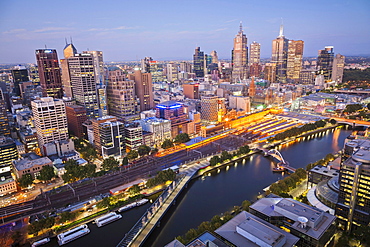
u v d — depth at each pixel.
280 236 193.88
